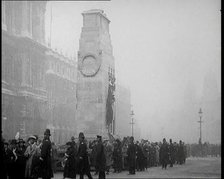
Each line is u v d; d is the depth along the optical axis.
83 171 20.41
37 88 61.31
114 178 22.55
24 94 56.34
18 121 54.72
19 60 57.03
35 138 19.05
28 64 58.28
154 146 36.72
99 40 35.94
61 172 27.61
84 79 36.03
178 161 39.38
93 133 35.22
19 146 19.00
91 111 35.59
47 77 68.75
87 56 36.03
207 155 61.88
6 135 50.88
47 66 69.19
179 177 23.42
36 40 61.78
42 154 17.83
